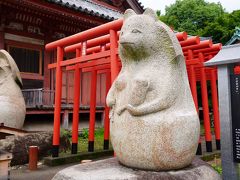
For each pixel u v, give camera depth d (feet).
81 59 26.00
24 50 46.03
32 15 43.86
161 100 12.93
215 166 22.85
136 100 13.09
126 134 13.21
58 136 27.76
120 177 12.12
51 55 48.75
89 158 29.63
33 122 45.21
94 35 24.43
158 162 12.75
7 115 29.14
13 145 26.21
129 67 14.56
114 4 66.80
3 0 37.86
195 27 89.92
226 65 15.08
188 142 13.09
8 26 43.93
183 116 13.04
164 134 12.60
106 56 23.50
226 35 73.05
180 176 12.72
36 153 25.29
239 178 15.31
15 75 31.07
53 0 40.65
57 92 28.22
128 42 13.48
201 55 28.81
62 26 49.06
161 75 13.51
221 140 15.11
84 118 51.52
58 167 26.14
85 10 44.29
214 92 34.12
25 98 43.73
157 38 13.76
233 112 14.82
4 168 16.93
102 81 54.29
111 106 14.55
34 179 21.97
